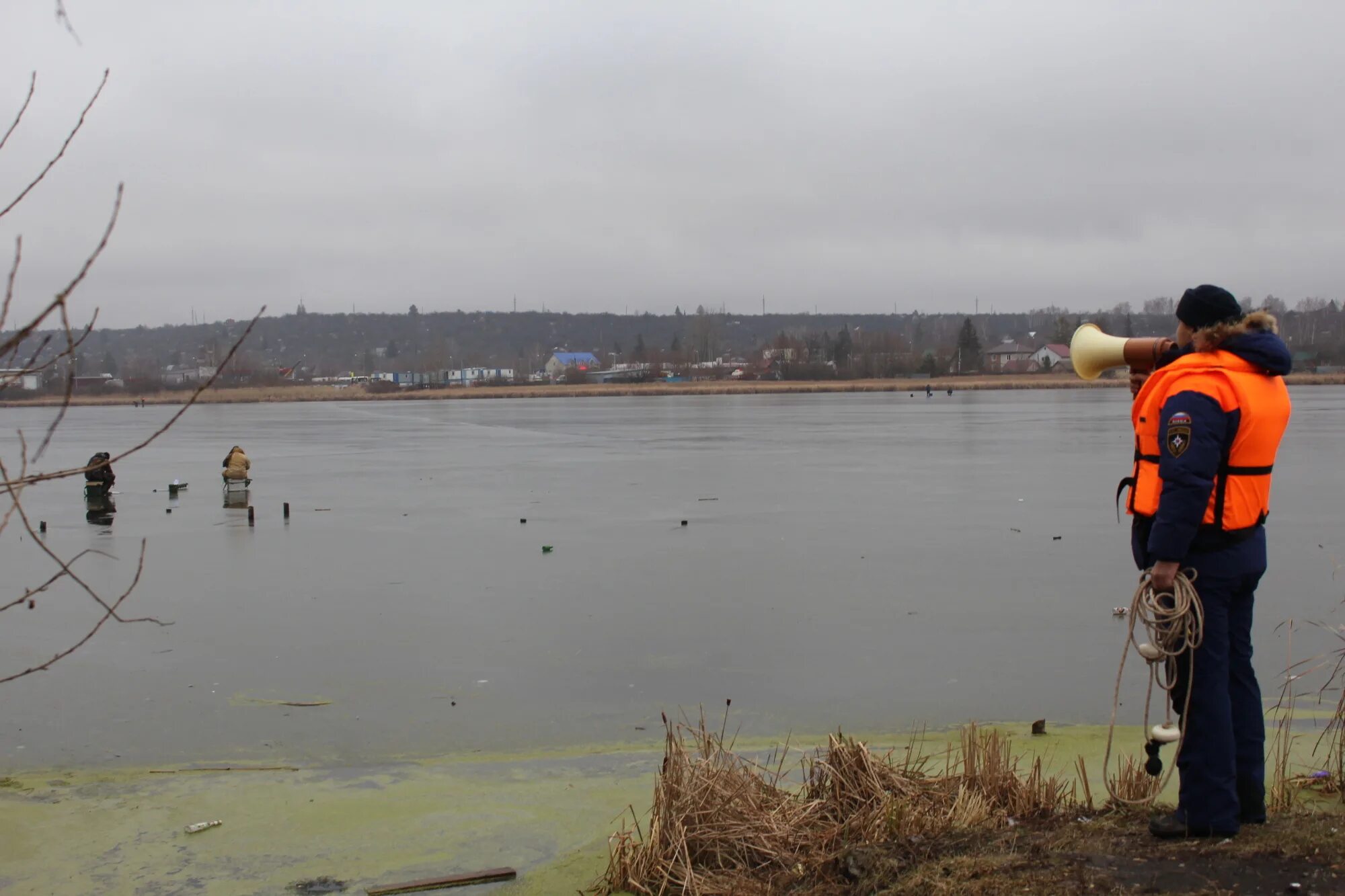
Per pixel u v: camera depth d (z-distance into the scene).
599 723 8.62
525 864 5.77
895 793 5.39
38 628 11.95
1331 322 153.00
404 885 5.50
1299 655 10.36
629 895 5.13
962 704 8.99
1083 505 21.16
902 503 21.88
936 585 13.86
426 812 6.60
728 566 15.27
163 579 14.71
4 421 70.06
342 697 9.35
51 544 17.78
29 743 8.16
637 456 34.59
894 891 4.36
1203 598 4.41
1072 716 8.66
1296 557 15.26
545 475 28.94
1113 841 4.52
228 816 6.57
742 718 8.70
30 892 5.52
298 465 33.19
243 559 16.19
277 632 11.69
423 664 10.38
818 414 64.12
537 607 12.80
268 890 5.51
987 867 4.34
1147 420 4.56
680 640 11.22
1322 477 25.00
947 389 108.56
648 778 7.20
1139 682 9.58
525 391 122.50
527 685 9.70
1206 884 4.02
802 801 5.55
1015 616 12.11
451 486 26.33
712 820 5.22
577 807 6.66
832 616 12.19
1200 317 4.41
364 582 14.36
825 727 8.44
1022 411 65.50
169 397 111.12
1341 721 6.08
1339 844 4.29
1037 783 5.54
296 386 139.50
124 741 8.20
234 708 9.05
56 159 3.12
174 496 24.44
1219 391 4.28
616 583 14.16
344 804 6.77
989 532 18.11
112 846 6.11
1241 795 4.59
